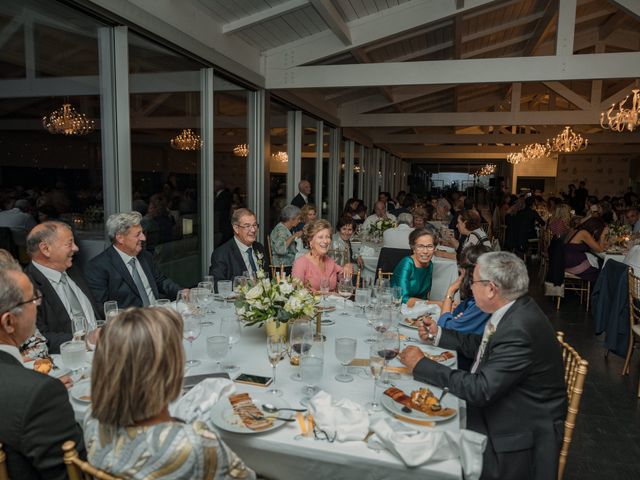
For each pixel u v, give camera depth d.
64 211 2.94
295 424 1.44
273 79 5.57
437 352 2.09
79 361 1.69
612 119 8.81
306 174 7.72
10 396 1.13
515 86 9.84
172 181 4.02
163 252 4.00
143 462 0.98
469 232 4.56
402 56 7.22
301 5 4.23
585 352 4.27
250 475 1.10
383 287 2.81
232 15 4.28
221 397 1.53
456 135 13.43
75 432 1.22
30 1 2.61
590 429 2.91
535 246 9.66
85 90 3.04
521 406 1.64
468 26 6.58
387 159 16.50
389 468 1.28
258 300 2.04
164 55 3.79
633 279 3.63
